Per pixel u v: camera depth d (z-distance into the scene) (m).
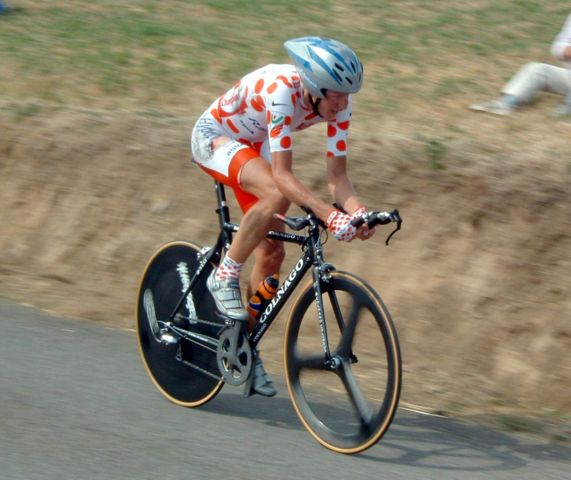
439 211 5.83
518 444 4.13
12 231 7.09
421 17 9.02
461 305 5.46
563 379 5.05
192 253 4.39
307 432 4.08
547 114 6.79
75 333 5.45
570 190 5.61
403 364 5.29
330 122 3.99
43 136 7.38
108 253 6.65
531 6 9.16
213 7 9.66
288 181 3.79
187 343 4.36
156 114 7.34
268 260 4.18
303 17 9.17
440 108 6.99
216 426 4.09
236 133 4.18
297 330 4.04
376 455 3.84
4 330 5.39
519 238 5.55
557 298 5.32
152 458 3.66
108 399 4.36
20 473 3.47
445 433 4.22
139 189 6.84
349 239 3.67
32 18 9.79
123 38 8.97
